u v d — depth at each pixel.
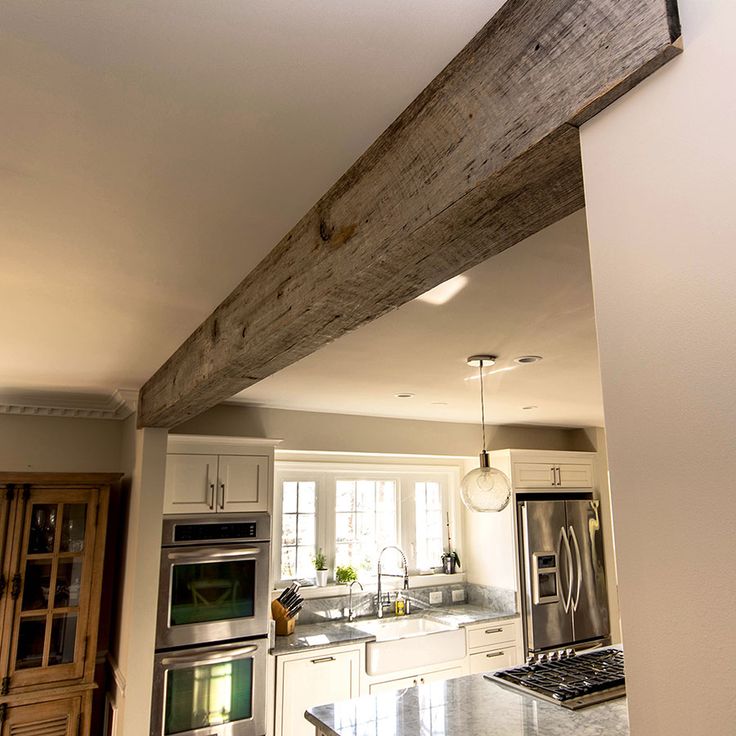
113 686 3.59
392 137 1.05
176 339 2.44
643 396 0.60
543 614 4.78
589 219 0.68
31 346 2.55
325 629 4.30
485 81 0.83
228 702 3.49
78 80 0.94
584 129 0.69
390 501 5.22
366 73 0.92
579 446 5.67
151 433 3.39
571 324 2.29
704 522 0.54
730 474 0.52
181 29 0.84
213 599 3.56
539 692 2.77
